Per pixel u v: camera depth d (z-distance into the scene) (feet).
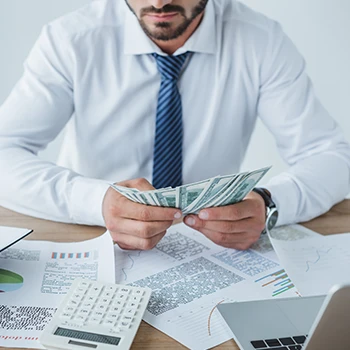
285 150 4.91
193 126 4.85
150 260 3.26
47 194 3.76
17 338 2.48
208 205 3.34
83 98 4.75
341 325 2.10
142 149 4.89
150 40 4.60
